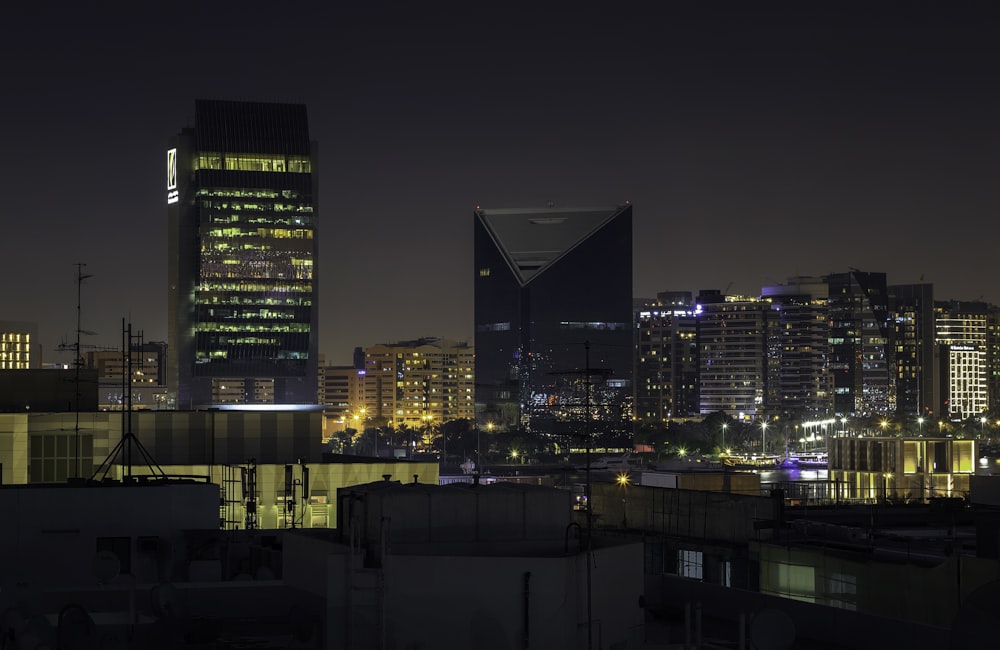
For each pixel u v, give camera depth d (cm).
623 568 4619
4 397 15300
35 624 4344
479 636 4247
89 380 15412
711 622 5484
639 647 4438
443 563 4256
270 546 6500
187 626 4641
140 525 6706
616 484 8162
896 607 5850
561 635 4291
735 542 7194
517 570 4281
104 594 5050
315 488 14775
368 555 4466
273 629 4847
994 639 3766
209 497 6875
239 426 15300
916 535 7556
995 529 5738
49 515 6556
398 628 4231
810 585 6397
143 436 14875
